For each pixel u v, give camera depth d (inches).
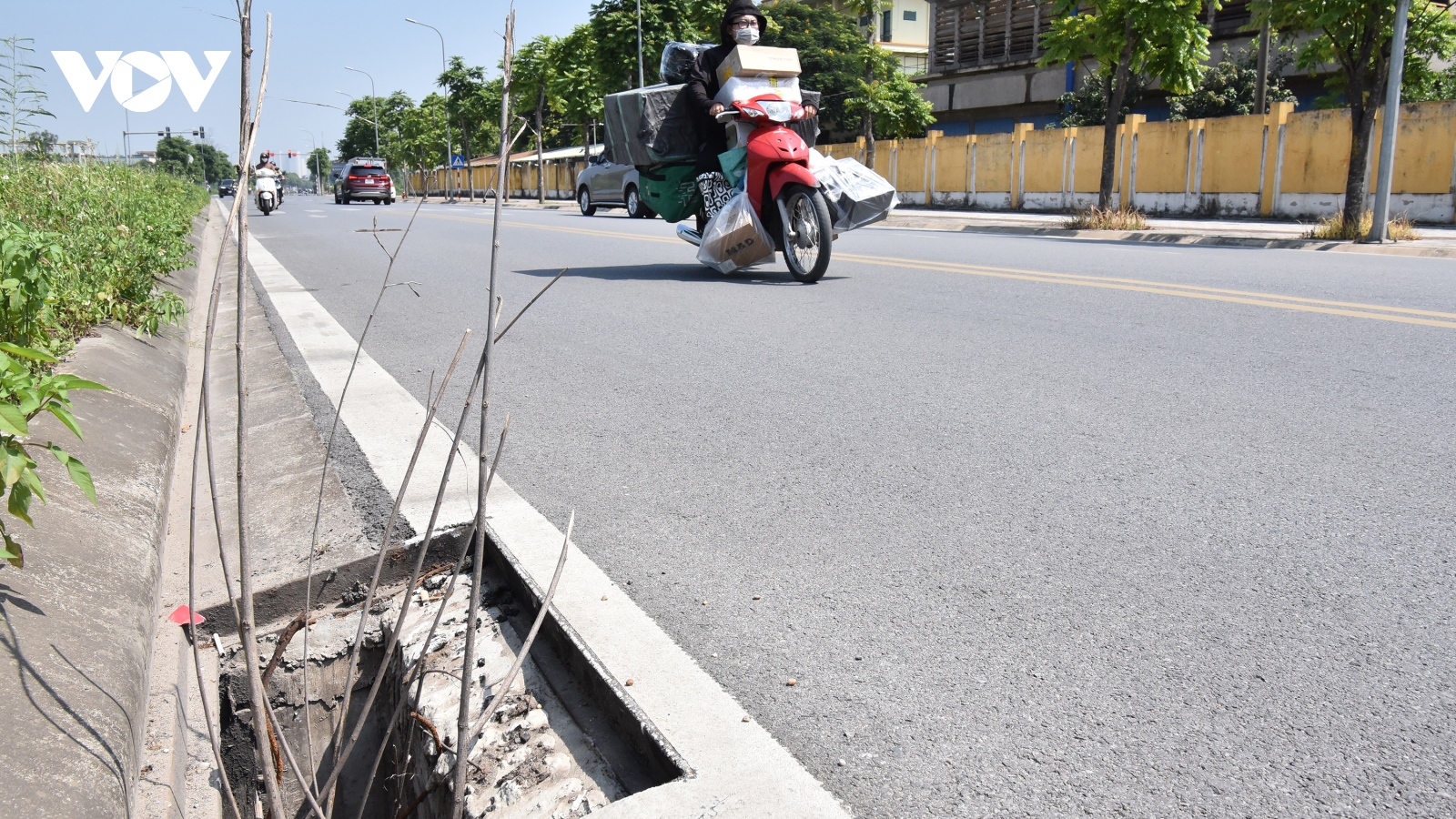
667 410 170.1
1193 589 96.4
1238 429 149.9
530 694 83.4
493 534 109.7
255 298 324.5
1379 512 114.7
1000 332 232.7
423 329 257.8
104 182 389.1
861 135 1711.4
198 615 97.6
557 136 2421.3
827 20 1774.1
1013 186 959.0
